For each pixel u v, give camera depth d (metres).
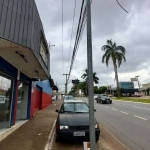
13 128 7.70
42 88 19.05
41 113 14.62
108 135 7.47
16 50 5.78
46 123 9.89
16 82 8.23
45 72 9.65
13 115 8.05
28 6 5.61
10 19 4.86
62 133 5.81
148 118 12.27
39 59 6.96
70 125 5.93
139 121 11.09
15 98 8.20
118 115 14.01
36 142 6.14
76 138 5.83
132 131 8.30
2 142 6.05
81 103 8.20
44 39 8.82
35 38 6.12
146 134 7.71
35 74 10.59
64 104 8.09
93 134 3.44
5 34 4.62
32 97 12.41
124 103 27.50
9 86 7.62
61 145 5.96
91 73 3.69
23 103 10.95
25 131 7.77
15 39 4.89
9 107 7.71
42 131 7.84
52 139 6.66
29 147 5.59
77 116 6.72
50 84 28.67
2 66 6.47
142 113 15.02
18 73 8.39
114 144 6.15
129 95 68.19
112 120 11.56
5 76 7.10
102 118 12.45
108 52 42.28
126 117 12.87
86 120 6.31
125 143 6.34
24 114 10.89
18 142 6.09
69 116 6.73
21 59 7.10
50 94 29.77
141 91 66.62
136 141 6.60
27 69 9.15
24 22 5.29
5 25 4.68
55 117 12.40
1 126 6.96
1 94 6.76
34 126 8.95
